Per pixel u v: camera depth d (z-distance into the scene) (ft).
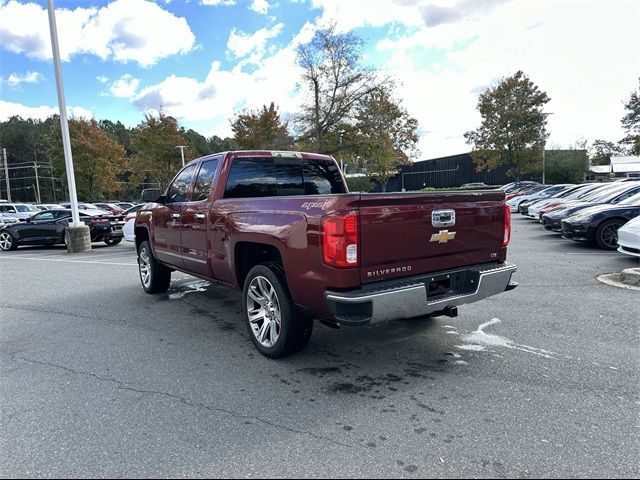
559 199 54.60
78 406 10.70
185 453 8.62
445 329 15.74
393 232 11.37
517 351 13.44
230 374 12.43
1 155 236.43
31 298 23.08
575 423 9.29
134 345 15.07
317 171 19.06
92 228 50.57
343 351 14.02
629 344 13.73
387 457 8.30
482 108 142.31
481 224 13.33
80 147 150.71
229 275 15.40
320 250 10.93
